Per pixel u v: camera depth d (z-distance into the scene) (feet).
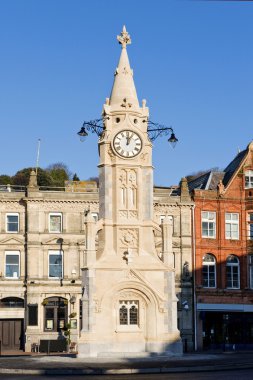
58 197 277.23
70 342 260.83
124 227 188.65
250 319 290.15
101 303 182.91
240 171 296.92
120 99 195.00
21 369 145.89
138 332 184.44
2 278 271.28
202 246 287.48
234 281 290.56
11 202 276.41
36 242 274.16
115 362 165.89
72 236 277.23
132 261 186.70
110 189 190.60
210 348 280.10
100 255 187.11
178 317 279.69
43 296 272.51
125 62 199.82
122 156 191.62
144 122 195.00
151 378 132.67
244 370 151.43
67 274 274.77
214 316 286.46
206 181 307.58
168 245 190.70
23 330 271.49
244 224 294.25
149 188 192.75
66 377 136.26
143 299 186.29
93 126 194.18
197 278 284.20
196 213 288.92
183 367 149.48
